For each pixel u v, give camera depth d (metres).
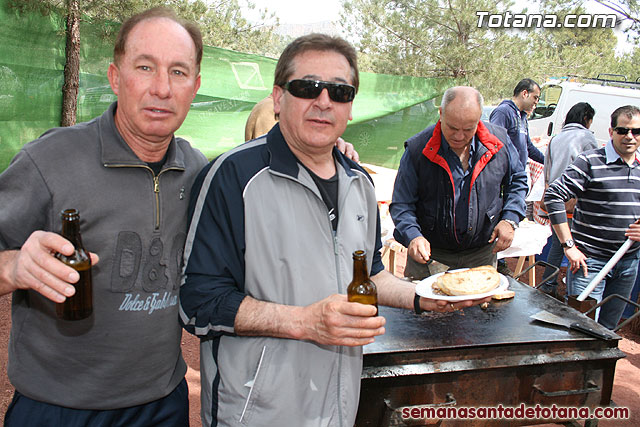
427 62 10.92
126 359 1.52
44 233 1.14
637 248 3.48
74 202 1.39
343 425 1.56
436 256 3.44
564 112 9.82
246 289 1.48
